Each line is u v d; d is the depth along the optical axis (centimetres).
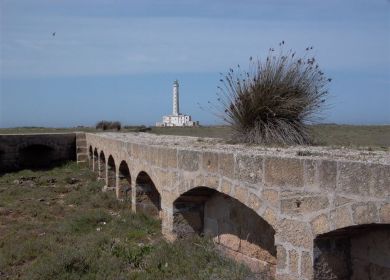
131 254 770
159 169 877
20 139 2205
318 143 896
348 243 500
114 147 1379
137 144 1054
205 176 684
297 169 504
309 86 895
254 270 645
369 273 481
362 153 645
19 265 783
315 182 482
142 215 1073
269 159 543
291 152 650
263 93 877
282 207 524
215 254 716
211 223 786
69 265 718
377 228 468
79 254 757
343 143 970
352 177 441
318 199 479
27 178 1841
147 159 961
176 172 789
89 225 1031
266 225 625
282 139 855
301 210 499
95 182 1711
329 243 491
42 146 2289
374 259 474
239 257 697
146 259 749
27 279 686
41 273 698
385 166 409
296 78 893
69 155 2325
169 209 824
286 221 519
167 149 828
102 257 768
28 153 2269
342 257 498
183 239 800
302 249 498
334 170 460
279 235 530
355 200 438
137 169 1064
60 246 862
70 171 2061
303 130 888
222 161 637
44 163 2284
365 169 428
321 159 477
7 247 864
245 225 678
